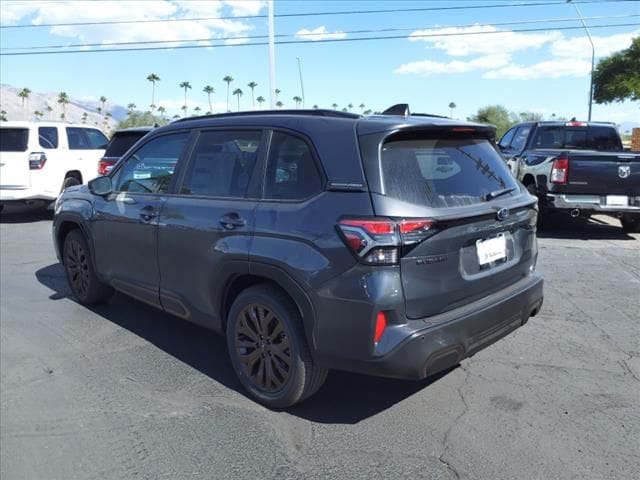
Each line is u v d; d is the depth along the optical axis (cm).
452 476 308
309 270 335
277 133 384
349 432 354
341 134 348
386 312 316
